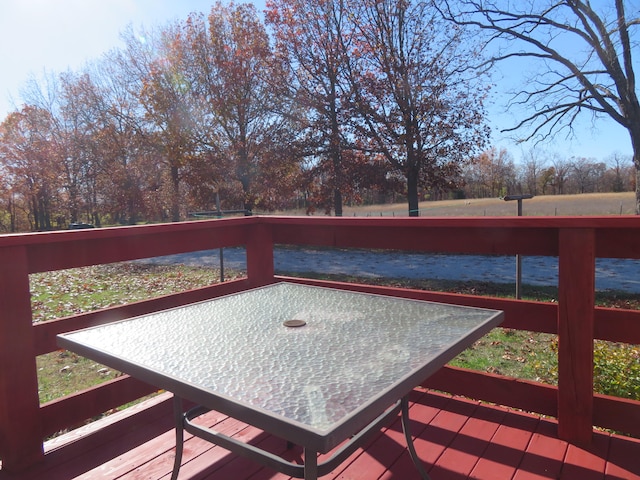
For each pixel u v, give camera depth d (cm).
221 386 113
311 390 109
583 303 195
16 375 183
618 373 290
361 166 1534
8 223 2872
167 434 219
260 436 218
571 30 1288
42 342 194
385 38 1417
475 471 185
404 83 1367
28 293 186
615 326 195
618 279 810
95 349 141
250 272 305
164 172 2134
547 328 213
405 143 1438
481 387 231
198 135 1780
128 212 2305
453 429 219
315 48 1515
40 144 2517
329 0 1438
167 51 1852
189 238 257
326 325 164
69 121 2480
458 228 228
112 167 2269
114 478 183
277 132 1634
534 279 820
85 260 207
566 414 204
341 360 129
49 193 2605
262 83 1642
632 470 183
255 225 300
